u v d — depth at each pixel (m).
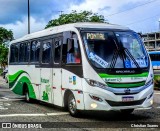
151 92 11.60
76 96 11.62
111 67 11.10
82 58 11.38
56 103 13.24
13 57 18.53
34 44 15.68
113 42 11.58
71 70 11.99
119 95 10.99
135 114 12.67
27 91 16.62
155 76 29.28
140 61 11.59
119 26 12.38
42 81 14.59
